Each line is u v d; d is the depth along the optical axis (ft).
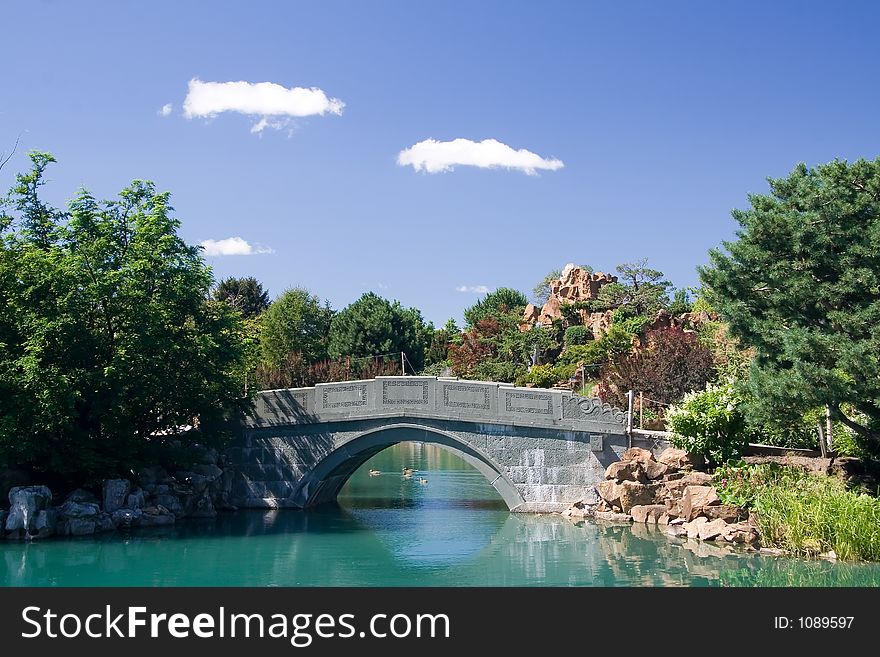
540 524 80.59
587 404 84.89
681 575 56.59
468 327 280.51
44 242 83.76
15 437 72.38
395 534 78.28
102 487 80.89
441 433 88.07
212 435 90.94
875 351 61.52
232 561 64.69
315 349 194.59
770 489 68.23
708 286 76.23
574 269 231.50
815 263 67.67
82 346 77.71
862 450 73.82
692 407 79.05
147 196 86.79
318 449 91.86
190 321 92.12
